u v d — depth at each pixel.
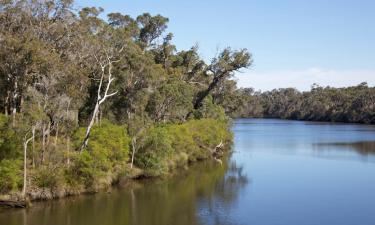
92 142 41.69
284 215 33.34
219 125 74.19
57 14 50.34
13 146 36.44
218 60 81.44
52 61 42.22
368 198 38.72
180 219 32.16
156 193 40.59
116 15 77.19
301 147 80.44
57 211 33.72
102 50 54.44
